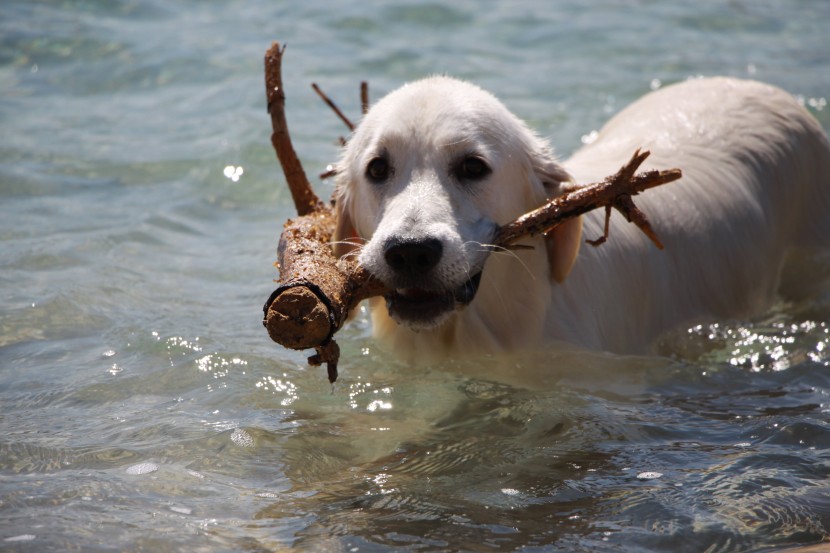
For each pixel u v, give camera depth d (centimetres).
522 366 857
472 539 604
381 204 800
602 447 733
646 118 1099
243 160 1355
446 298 756
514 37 1877
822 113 1506
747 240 1024
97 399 801
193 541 598
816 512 632
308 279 704
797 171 1090
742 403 820
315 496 658
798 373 884
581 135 1427
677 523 620
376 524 620
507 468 702
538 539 603
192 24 1906
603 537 607
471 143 791
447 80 850
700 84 1150
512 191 826
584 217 920
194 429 750
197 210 1237
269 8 2012
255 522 622
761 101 1116
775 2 2161
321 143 1389
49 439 731
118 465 694
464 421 779
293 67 1683
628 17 2016
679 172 755
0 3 1958
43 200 1234
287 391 823
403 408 801
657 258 966
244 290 1027
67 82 1648
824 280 1057
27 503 638
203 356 873
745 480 674
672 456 716
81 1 1995
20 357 873
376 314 912
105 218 1190
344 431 759
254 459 710
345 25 1909
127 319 948
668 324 977
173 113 1526
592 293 903
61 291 993
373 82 1627
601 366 868
